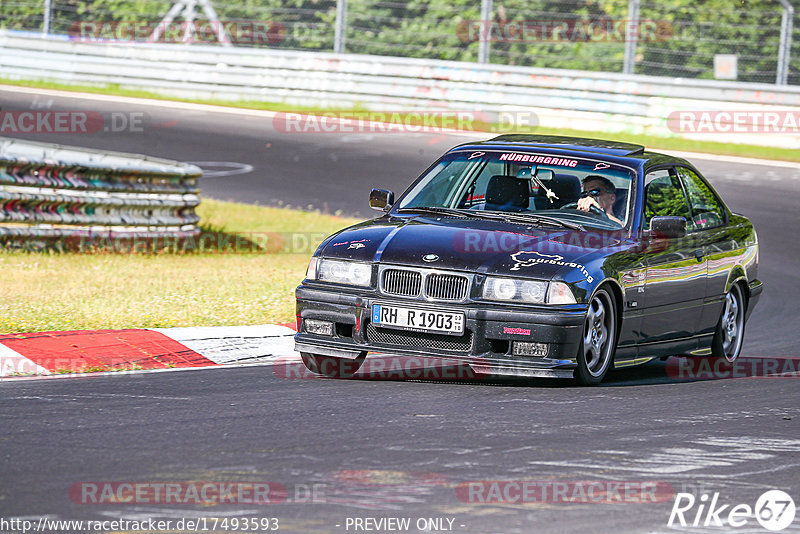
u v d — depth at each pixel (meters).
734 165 57.47
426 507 13.13
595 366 21.06
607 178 22.83
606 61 76.56
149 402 18.25
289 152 58.56
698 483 14.80
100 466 14.30
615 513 13.27
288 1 82.75
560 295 19.81
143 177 39.47
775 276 38.41
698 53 76.25
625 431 17.55
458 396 19.62
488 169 23.77
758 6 76.00
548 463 15.36
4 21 84.19
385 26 80.75
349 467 14.70
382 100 68.44
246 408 18.05
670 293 22.78
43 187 35.97
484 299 19.86
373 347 20.31
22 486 13.32
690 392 21.39
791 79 74.44
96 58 73.50
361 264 20.59
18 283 29.67
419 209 22.77
